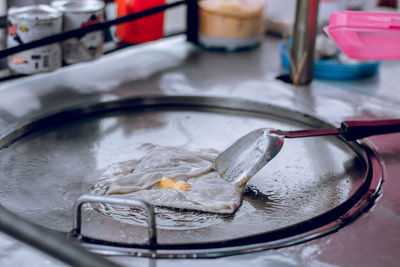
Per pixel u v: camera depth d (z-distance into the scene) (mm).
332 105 1396
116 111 1369
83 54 1363
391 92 1482
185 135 1294
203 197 1086
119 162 1189
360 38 1261
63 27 1350
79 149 1230
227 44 1669
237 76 1525
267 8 1813
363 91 1479
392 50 1298
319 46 1580
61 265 952
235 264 963
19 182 1131
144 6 1468
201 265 958
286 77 1528
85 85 1438
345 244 1004
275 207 1091
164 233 1021
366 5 1848
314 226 1032
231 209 1067
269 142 1124
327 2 1712
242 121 1352
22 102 1348
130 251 966
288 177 1169
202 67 1571
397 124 1205
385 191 1112
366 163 1186
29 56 1300
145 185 1112
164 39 1751
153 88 1434
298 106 1376
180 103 1396
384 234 1023
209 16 1646
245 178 1114
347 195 1121
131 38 1490
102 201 965
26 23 1271
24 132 1255
